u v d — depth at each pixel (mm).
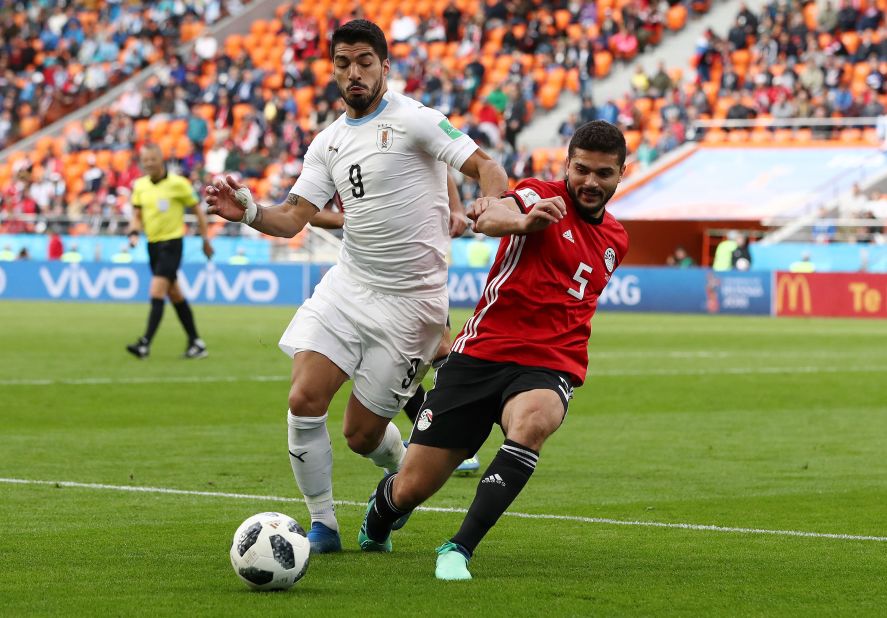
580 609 13906
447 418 16141
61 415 33219
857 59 98375
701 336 64438
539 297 15961
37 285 98375
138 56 122000
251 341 58031
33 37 128125
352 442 18766
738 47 101500
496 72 107625
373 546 17469
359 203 18078
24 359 48406
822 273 83125
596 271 16266
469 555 15477
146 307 86625
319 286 18531
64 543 17688
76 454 26812
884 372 46719
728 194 91250
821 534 19031
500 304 16062
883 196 87750
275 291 92875
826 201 88562
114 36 125250
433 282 18391
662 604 14234
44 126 119250
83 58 125250
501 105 102312
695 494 22766
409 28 113500
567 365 15961
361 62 17734
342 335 17953
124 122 111312
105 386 39719
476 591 14758
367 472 25156
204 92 113688
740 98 98062
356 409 18453
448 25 111688
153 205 47594
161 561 16484
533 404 15477
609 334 65625
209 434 30141
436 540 18422
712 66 101188
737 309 85375
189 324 49406
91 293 96562
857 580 15734
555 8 110625
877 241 85875
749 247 86938
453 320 73188
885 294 81375
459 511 20797
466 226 19875
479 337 16109
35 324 68125
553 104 105062
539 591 14805
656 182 94500
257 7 122500
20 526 18969
